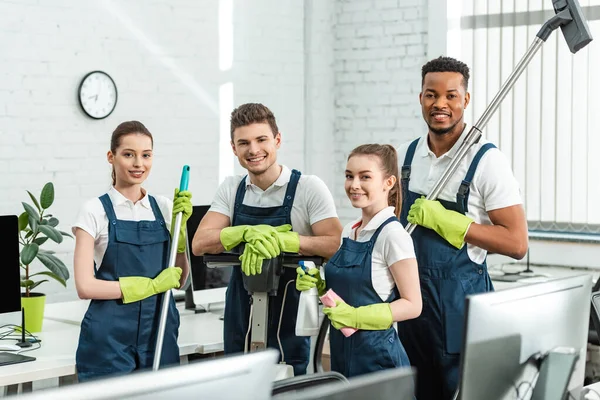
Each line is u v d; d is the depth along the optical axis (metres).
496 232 2.91
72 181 4.98
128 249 3.17
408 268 2.72
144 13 5.29
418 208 2.94
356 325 2.68
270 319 3.16
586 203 5.34
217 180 5.70
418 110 5.96
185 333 3.75
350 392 1.36
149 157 3.22
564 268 5.33
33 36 4.81
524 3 5.51
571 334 2.09
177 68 5.47
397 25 6.01
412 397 1.46
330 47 6.27
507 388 1.90
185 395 1.23
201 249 3.17
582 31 2.93
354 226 2.89
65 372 3.25
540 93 5.45
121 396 1.16
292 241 3.01
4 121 4.72
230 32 5.75
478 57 5.67
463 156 2.94
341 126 6.30
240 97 5.82
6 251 3.44
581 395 2.37
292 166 6.15
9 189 4.75
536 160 5.48
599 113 5.27
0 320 4.28
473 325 1.78
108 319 3.12
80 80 5.00
